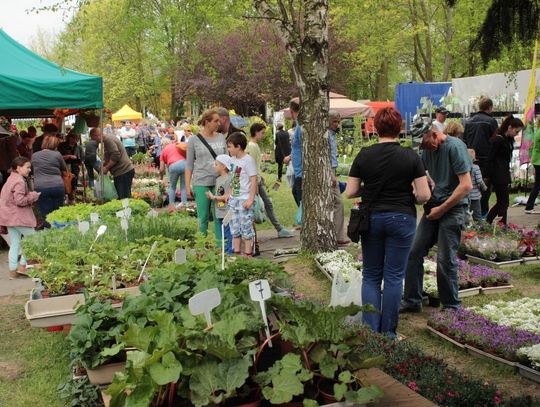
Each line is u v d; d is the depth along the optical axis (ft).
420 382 12.81
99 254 19.19
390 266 16.49
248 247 26.71
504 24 13.94
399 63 141.28
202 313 9.77
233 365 8.06
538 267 26.73
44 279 17.38
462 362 16.38
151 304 12.57
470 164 18.57
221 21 38.22
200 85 124.47
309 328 8.76
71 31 32.53
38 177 32.96
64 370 16.44
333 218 27.43
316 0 26.05
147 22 39.01
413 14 98.43
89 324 12.55
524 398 12.51
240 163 26.40
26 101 34.30
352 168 16.65
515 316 19.47
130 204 29.27
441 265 19.66
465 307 21.01
